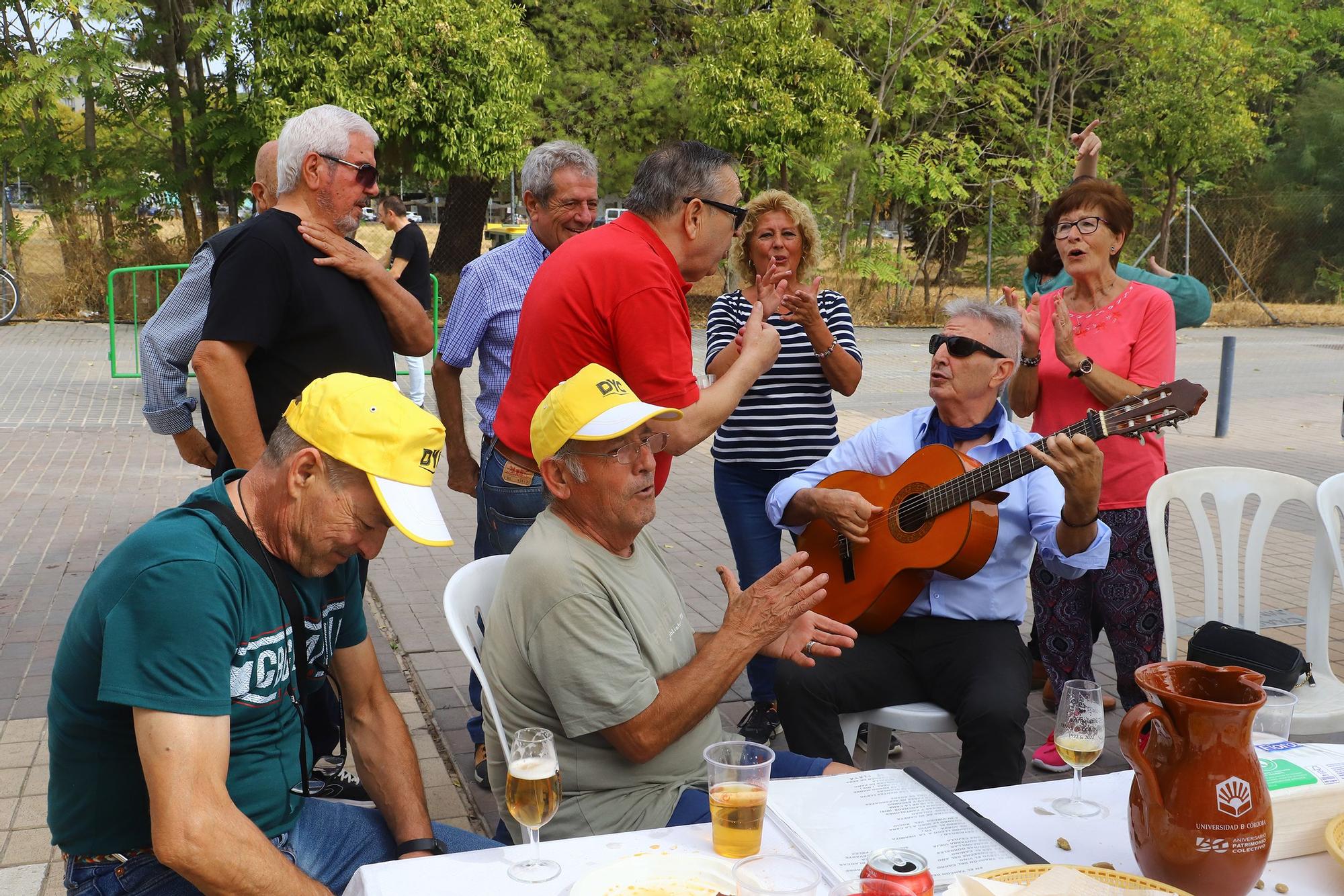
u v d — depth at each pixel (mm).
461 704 4523
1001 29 23734
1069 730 2086
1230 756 1591
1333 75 28359
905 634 3283
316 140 3248
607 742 2338
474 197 21406
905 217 24562
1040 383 3967
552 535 2355
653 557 2580
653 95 21328
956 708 3143
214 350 3053
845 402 12906
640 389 2971
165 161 18078
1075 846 1868
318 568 2094
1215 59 22578
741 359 3133
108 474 8492
